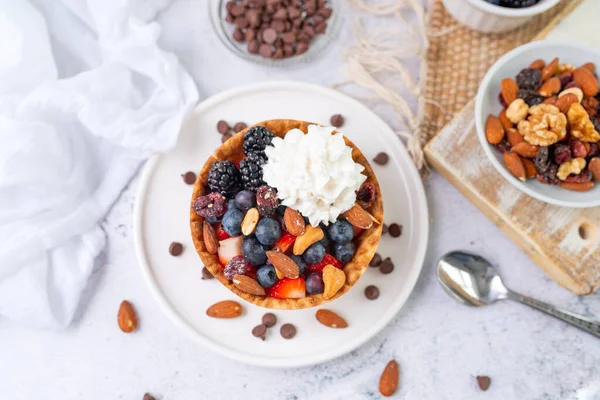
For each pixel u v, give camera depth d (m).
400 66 0.56
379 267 0.54
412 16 0.58
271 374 0.56
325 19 0.58
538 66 0.52
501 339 0.56
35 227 0.56
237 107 0.56
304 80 0.58
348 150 0.48
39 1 0.57
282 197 0.48
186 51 0.58
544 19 0.56
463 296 0.55
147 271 0.54
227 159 0.51
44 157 0.55
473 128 0.54
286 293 0.49
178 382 0.56
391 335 0.56
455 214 0.56
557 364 0.55
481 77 0.56
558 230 0.53
